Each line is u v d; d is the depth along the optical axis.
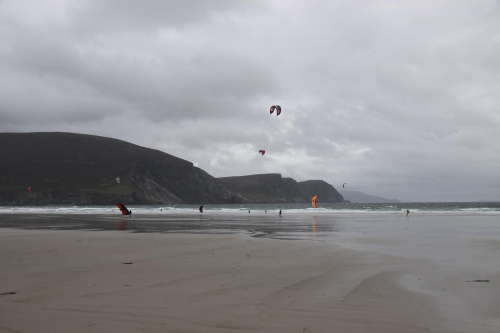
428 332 5.16
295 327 5.31
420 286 7.89
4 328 5.22
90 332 5.08
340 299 6.80
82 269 9.77
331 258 11.87
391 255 12.52
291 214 55.88
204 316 5.77
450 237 18.97
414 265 10.55
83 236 19.41
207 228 26.53
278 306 6.32
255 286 7.82
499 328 5.33
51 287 7.66
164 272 9.39
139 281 8.29
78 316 5.74
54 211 72.25
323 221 35.47
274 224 31.06
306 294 7.15
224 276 8.91
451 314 5.95
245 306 6.31
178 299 6.73
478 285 8.00
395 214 52.53
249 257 12.05
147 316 5.75
